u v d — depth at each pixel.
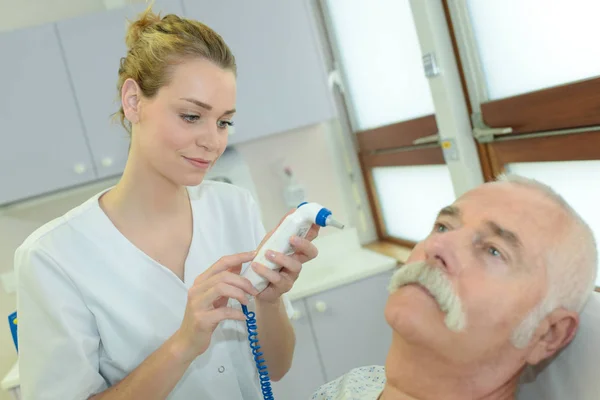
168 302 1.17
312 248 1.03
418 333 0.90
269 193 2.78
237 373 1.27
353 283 2.25
